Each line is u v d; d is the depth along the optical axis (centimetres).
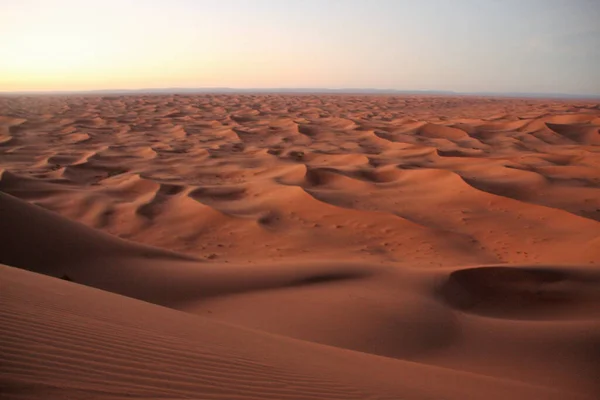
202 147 5178
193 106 12731
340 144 5450
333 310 1084
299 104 14375
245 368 463
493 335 1009
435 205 2620
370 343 957
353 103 15450
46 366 332
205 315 1136
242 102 15275
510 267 1331
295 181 3216
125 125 7475
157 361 413
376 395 481
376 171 3397
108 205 2709
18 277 765
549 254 1945
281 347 650
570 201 2577
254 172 3653
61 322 477
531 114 8981
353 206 2616
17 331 402
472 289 1293
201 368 425
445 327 1027
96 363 367
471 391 622
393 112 11119
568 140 5519
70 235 1542
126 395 313
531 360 913
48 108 11675
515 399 632
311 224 2403
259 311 1122
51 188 3003
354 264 1421
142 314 668
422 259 1942
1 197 1563
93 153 4544
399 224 2320
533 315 1202
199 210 2553
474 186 2788
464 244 2117
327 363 603
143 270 1407
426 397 523
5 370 304
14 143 5403
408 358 920
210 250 2106
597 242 1911
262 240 2206
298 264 1437
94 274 1380
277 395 403
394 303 1109
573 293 1255
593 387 830
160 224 2434
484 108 12938
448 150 4497
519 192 2747
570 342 972
